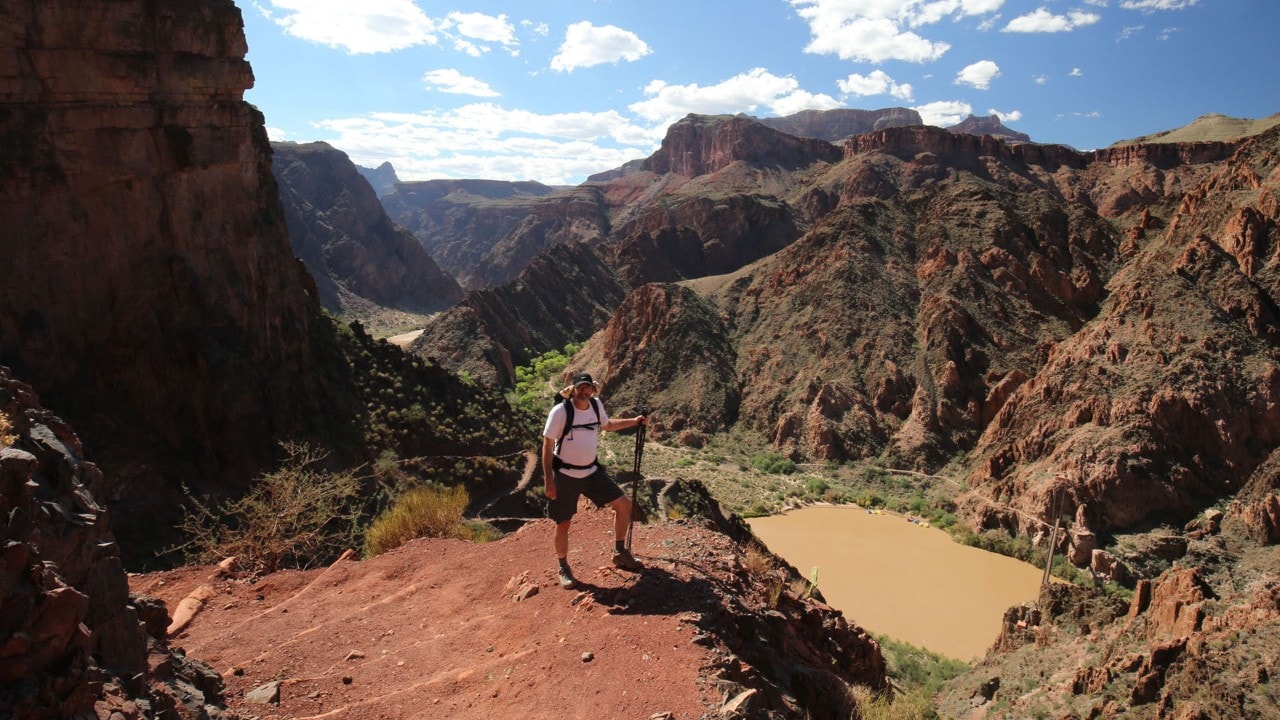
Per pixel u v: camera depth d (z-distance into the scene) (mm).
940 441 75500
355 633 8359
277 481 14367
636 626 6840
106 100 31469
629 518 8242
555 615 7523
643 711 5574
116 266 32031
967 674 29875
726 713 5391
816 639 9836
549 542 9969
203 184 35094
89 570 5418
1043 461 61625
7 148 29297
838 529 59938
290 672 7559
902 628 42500
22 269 29531
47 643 4367
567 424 8000
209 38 34719
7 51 29047
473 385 51469
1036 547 55125
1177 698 18344
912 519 62781
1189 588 23719
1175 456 57688
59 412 29234
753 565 9898
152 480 30000
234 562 11898
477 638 7707
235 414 33531
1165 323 66750
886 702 8523
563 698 5996
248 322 36531
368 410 41344
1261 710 16594
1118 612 28375
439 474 39219
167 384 32594
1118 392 62812
